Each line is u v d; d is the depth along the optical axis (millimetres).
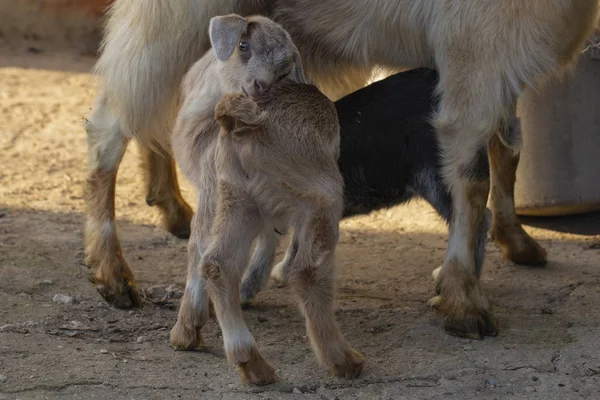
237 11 9148
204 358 8227
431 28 8836
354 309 9477
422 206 13055
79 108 17500
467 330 8672
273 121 7340
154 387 7617
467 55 8617
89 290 9797
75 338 8602
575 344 8570
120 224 12125
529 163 12094
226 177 7359
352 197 9039
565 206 12133
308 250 7344
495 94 8625
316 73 9633
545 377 7910
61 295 9516
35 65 20453
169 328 8953
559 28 8664
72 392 7488
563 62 9539
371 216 12625
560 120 11836
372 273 10609
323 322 7609
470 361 8219
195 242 8039
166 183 11469
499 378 7902
